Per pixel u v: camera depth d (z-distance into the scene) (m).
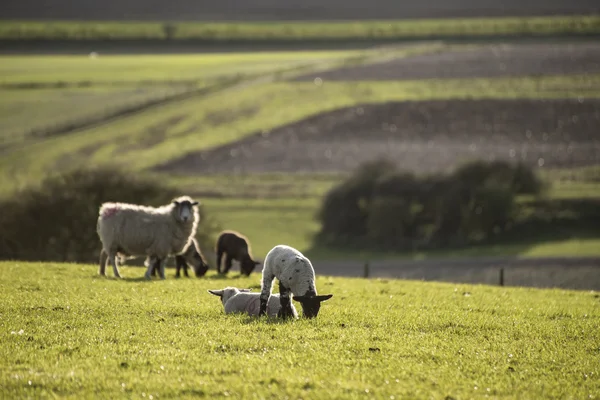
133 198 53.88
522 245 73.44
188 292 21.70
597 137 107.56
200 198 85.81
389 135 112.44
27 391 11.06
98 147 106.62
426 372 12.99
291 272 16.94
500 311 20.73
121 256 26.22
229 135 112.56
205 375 12.27
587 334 17.28
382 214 76.69
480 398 11.55
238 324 16.22
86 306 18.11
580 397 11.98
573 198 80.81
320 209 79.56
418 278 56.62
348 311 18.94
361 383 12.02
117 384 11.59
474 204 77.12
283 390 11.54
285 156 104.94
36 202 51.28
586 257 64.44
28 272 25.84
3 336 14.40
